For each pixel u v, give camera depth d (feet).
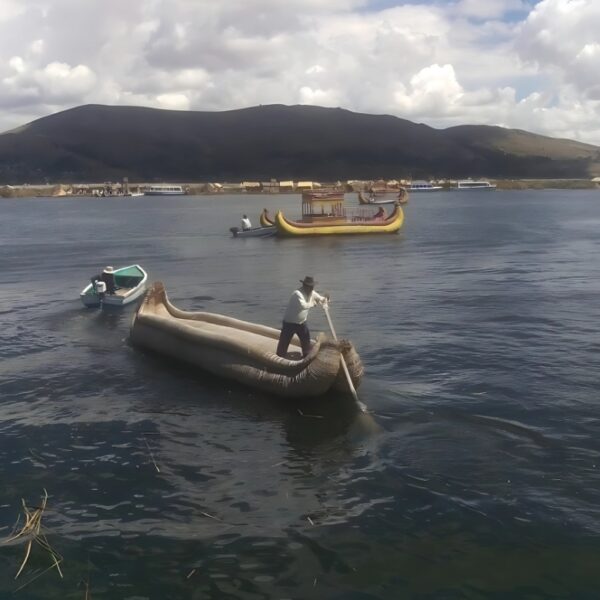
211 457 34.86
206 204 482.28
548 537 26.40
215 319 55.83
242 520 28.40
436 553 25.62
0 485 32.12
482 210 334.24
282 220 172.76
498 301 76.64
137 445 36.63
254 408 41.81
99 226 245.45
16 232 217.56
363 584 23.88
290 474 32.58
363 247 148.77
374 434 36.91
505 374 46.83
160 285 60.90
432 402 41.52
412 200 500.74
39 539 27.27
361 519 28.19
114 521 28.60
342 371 41.42
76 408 42.63
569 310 70.28
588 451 33.96
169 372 50.01
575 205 395.96
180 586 24.11
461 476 31.65
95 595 23.73
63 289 94.07
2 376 49.80
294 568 24.95
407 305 74.95
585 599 22.76
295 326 44.27
